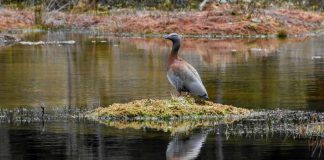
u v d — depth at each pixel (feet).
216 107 46.93
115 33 127.75
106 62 78.84
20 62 78.48
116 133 40.65
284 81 62.75
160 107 45.96
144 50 94.07
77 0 154.71
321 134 40.09
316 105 50.14
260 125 42.91
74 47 98.43
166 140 38.75
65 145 37.60
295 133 40.45
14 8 150.82
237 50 94.84
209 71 70.69
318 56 85.97
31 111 48.29
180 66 46.78
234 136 39.70
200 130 41.52
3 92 56.95
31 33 125.59
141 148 36.78
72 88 58.85
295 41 111.55
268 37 121.49
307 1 156.66
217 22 127.75
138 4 155.74
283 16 134.51
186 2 153.17
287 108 48.98
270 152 35.76
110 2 155.43
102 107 48.91
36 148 36.96
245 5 142.51
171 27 126.31
